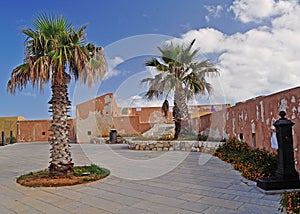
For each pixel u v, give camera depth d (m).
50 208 3.82
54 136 5.62
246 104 8.08
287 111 5.27
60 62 5.28
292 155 4.26
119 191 4.64
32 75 5.09
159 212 3.54
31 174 6.24
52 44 5.39
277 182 4.17
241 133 8.65
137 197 4.25
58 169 5.56
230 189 4.50
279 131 4.34
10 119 20.80
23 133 20.52
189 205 3.77
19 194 4.57
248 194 4.16
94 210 3.69
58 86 5.62
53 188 4.89
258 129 7.00
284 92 5.40
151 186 4.95
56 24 5.52
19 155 11.00
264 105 6.52
